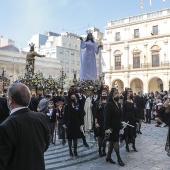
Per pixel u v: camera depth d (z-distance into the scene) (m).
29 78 15.62
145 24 38.66
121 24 40.88
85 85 11.64
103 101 7.64
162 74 36.81
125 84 40.38
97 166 6.65
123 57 40.81
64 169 6.40
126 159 7.37
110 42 42.03
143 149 8.66
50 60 50.03
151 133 12.00
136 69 39.16
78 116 7.49
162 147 8.95
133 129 8.26
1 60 41.28
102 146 8.13
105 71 42.50
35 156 2.58
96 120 7.61
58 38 60.97
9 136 2.41
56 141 9.51
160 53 37.22
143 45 38.75
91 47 13.16
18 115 2.63
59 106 9.62
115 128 6.69
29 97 2.79
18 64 43.59
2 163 2.34
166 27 36.69
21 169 2.45
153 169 6.38
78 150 8.12
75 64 62.41
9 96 2.72
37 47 64.62
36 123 2.74
